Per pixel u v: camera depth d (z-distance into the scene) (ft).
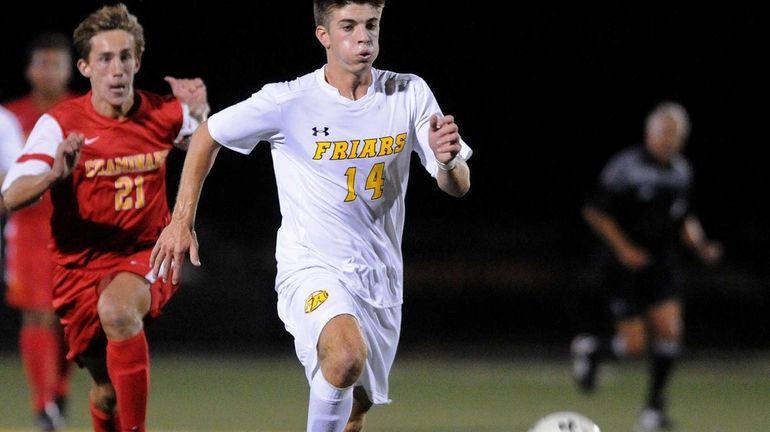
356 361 56.39
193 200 59.47
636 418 111.55
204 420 105.70
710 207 229.25
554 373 154.92
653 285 111.45
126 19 67.10
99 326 68.18
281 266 61.57
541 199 229.86
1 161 90.33
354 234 60.95
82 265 68.08
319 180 60.54
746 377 152.56
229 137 59.88
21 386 133.49
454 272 206.80
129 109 67.77
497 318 203.51
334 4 58.70
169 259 58.49
